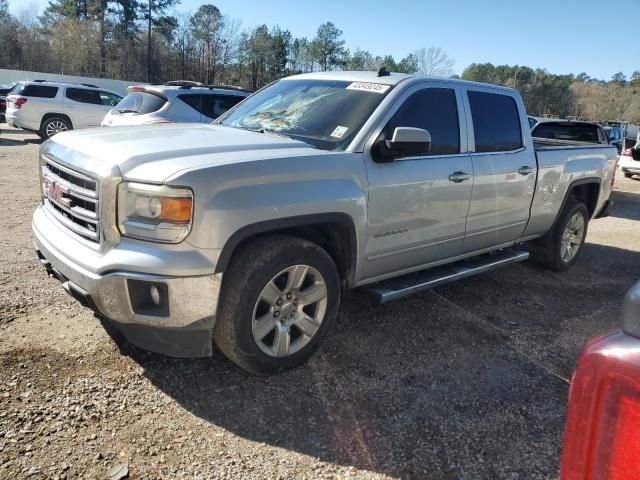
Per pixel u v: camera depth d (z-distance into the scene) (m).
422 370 3.61
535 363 3.85
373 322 4.33
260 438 2.76
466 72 82.06
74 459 2.49
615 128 20.84
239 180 2.92
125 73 66.88
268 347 3.25
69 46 64.06
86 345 3.51
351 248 3.56
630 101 84.25
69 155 3.21
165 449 2.62
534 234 5.57
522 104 5.12
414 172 3.88
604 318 4.89
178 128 3.87
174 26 69.44
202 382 3.22
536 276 6.00
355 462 2.64
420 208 3.97
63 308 4.03
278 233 3.27
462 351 3.95
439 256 4.40
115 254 2.81
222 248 2.84
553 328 4.54
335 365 3.57
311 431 2.85
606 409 1.09
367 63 69.00
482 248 4.86
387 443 2.80
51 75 43.50
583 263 6.78
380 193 3.64
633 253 7.55
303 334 3.39
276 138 3.64
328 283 3.40
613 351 1.09
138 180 2.79
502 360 3.85
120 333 3.69
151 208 2.76
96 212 2.90
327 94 4.16
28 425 2.69
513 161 4.84
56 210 3.50
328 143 3.65
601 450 1.10
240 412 2.96
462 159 4.32
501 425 3.04
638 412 1.05
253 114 4.38
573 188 5.84
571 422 1.17
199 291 2.82
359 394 3.24
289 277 3.22
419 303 4.84
